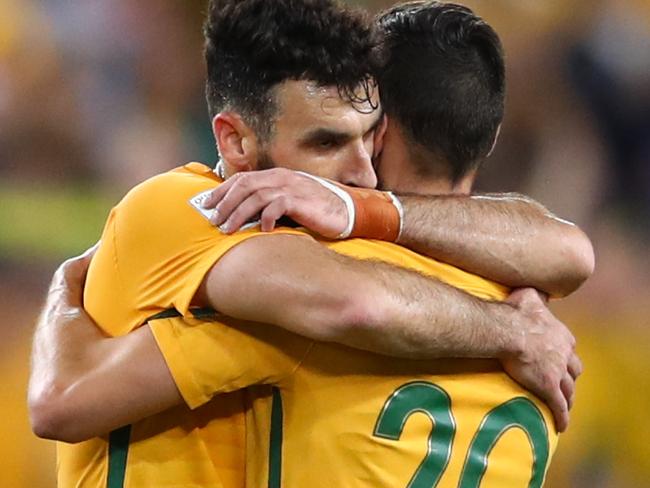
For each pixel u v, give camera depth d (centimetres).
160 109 1892
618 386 1780
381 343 611
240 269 602
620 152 1955
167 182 659
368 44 645
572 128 1945
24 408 1609
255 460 655
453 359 666
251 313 603
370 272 611
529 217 719
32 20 1866
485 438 668
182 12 1900
